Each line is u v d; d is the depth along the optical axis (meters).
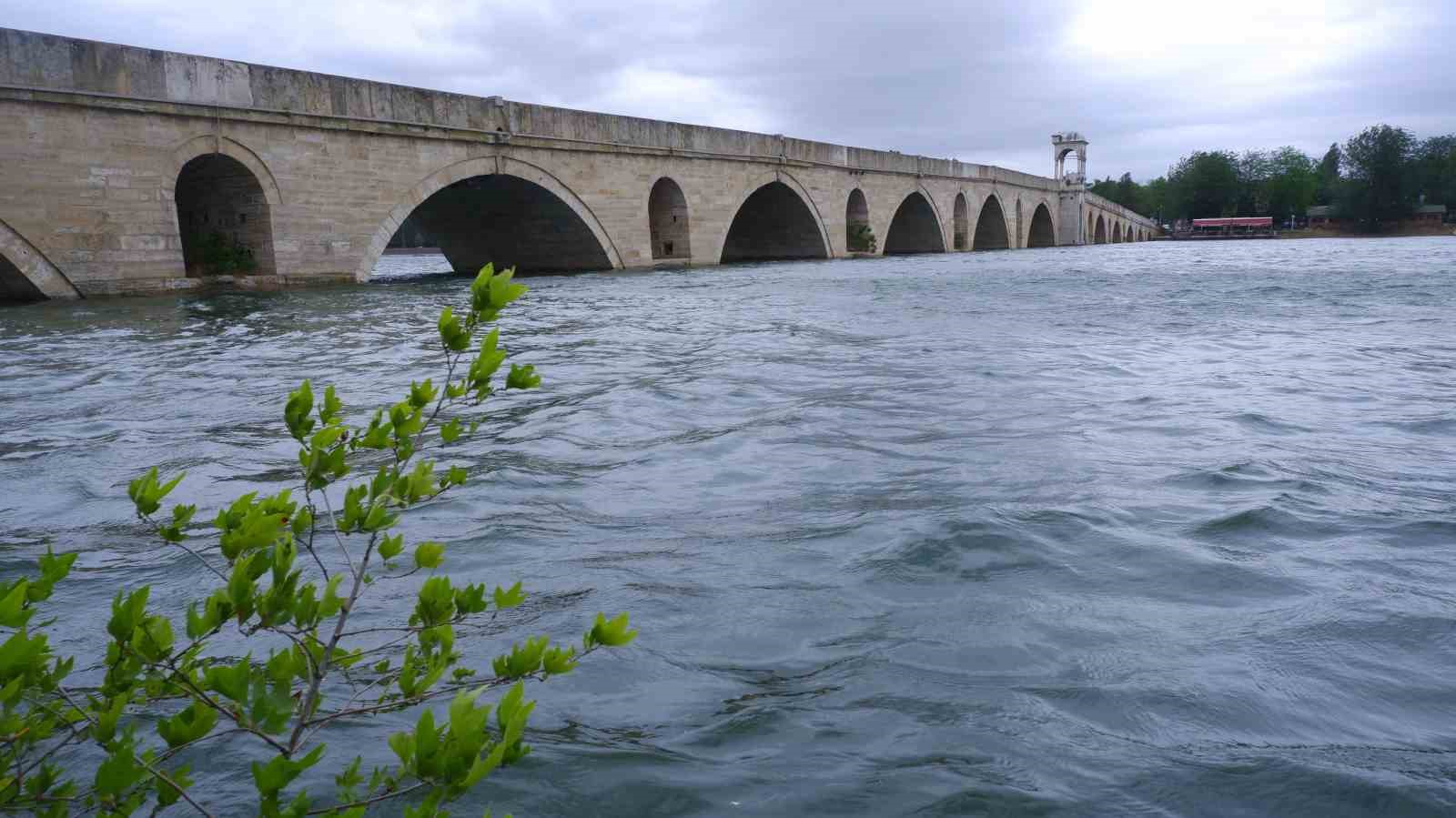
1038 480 5.41
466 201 39.72
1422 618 3.32
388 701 2.66
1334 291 21.70
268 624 1.50
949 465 5.87
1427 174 127.50
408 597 3.64
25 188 22.66
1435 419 7.25
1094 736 2.54
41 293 23.08
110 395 9.29
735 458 6.20
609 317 17.69
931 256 58.94
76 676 2.98
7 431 7.54
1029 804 2.21
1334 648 3.09
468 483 5.54
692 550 4.25
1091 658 3.04
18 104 22.41
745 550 4.24
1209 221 145.00
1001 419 7.43
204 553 4.34
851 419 7.50
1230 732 2.55
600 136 38.41
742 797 2.26
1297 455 6.02
